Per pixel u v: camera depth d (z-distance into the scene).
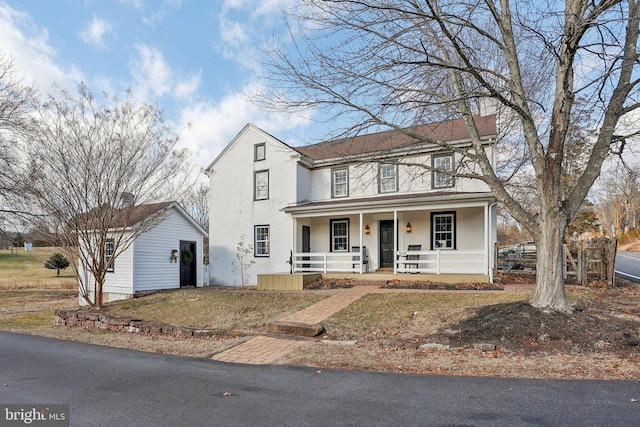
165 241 16.36
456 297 9.54
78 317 10.96
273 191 16.97
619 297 8.95
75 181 11.35
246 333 8.08
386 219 15.77
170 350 7.11
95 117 11.47
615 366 5.05
